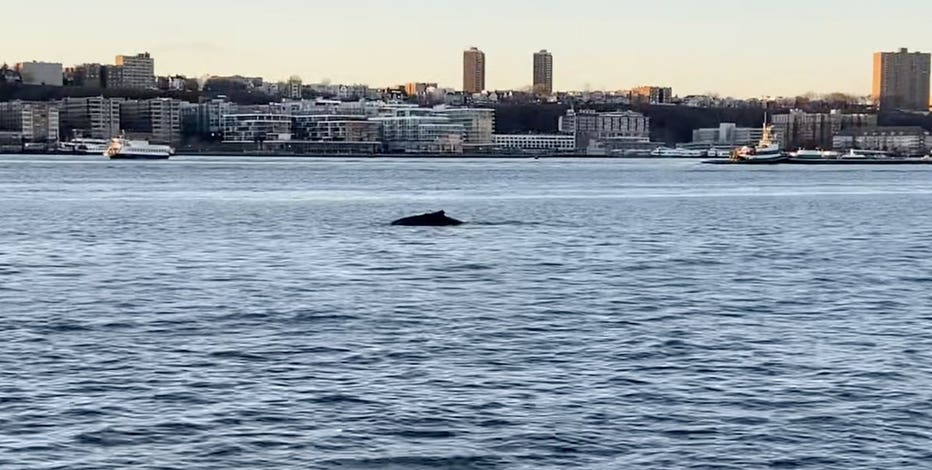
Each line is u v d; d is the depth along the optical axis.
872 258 94.31
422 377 46.25
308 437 38.16
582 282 76.44
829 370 47.88
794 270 84.62
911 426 39.59
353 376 46.34
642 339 54.72
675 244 105.75
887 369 48.12
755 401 42.72
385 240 106.94
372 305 65.19
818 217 146.25
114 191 197.38
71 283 74.56
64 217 133.88
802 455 36.66
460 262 88.31
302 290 71.62
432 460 36.19
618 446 37.50
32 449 36.81
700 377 46.53
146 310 62.97
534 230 120.44
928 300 68.81
